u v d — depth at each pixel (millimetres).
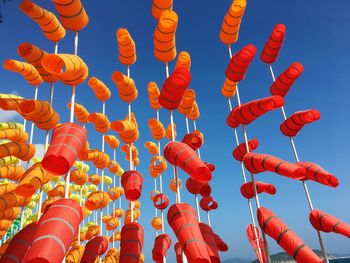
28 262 3092
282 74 6336
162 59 6258
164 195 7422
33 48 5434
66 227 3463
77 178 8133
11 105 5410
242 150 6523
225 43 6855
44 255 3094
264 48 6762
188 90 6809
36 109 5133
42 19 5352
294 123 5898
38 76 6516
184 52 6688
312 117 5688
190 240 4105
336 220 5051
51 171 3865
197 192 6270
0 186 6254
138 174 5809
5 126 7484
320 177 5168
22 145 6316
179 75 5062
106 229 10383
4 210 5711
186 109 6898
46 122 5441
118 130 5883
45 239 3254
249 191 6430
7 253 4172
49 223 3420
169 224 4566
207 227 5512
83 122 8641
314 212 5324
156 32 5891
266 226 4902
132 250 5414
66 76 4395
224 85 7406
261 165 5062
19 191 4609
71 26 5086
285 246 4621
